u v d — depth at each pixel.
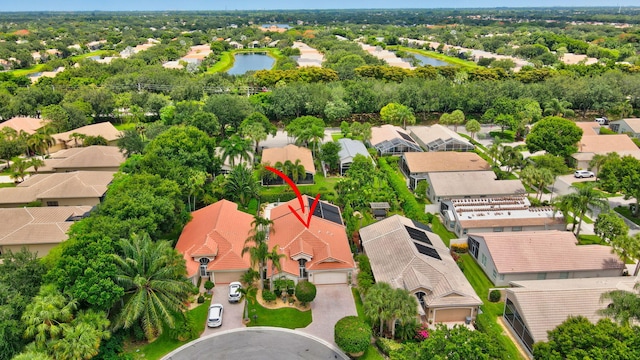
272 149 93.62
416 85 131.75
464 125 126.88
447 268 53.22
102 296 40.97
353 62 185.75
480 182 77.81
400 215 69.94
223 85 148.12
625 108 125.50
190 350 45.12
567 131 92.19
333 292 54.53
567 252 55.97
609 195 81.75
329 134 118.00
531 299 45.59
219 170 85.50
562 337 37.53
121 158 90.69
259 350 45.19
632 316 40.44
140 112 129.12
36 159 86.25
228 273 55.50
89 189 75.44
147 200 56.09
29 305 38.44
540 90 130.00
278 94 125.38
